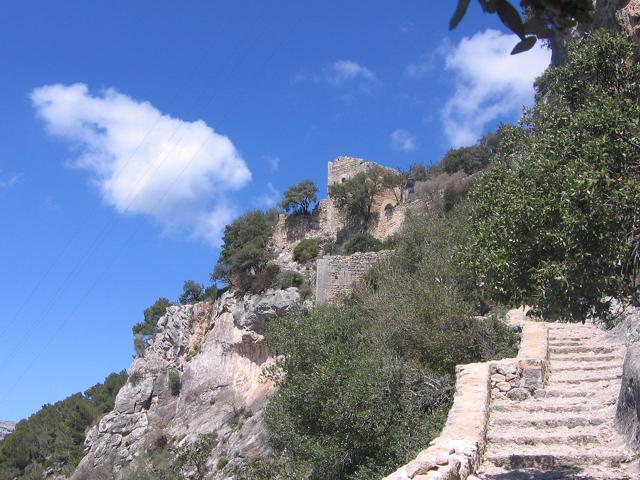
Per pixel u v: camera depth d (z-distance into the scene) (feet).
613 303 67.67
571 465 38.19
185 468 137.18
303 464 64.03
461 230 98.53
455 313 69.56
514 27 12.49
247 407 147.84
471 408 43.62
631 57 41.45
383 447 56.75
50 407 250.98
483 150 208.64
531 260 34.86
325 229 209.26
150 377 193.06
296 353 74.08
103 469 170.71
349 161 233.35
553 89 44.19
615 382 51.70
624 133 34.60
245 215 208.33
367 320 78.69
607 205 31.91
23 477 214.07
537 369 50.85
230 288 184.75
